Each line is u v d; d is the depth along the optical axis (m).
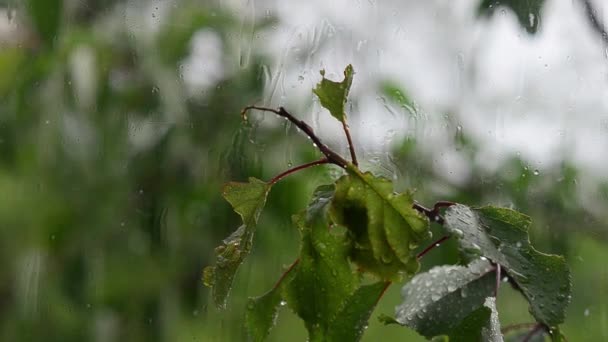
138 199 1.59
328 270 0.81
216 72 1.58
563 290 0.81
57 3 1.56
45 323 1.60
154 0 1.61
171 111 1.58
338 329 0.81
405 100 1.49
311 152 1.42
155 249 1.58
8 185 1.64
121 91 1.59
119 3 1.61
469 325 0.83
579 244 1.38
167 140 1.57
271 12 1.59
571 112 1.41
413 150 1.46
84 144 1.61
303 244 0.81
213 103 1.56
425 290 0.85
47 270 1.62
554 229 1.38
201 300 1.54
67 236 1.61
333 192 0.81
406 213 0.79
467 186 1.44
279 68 1.55
